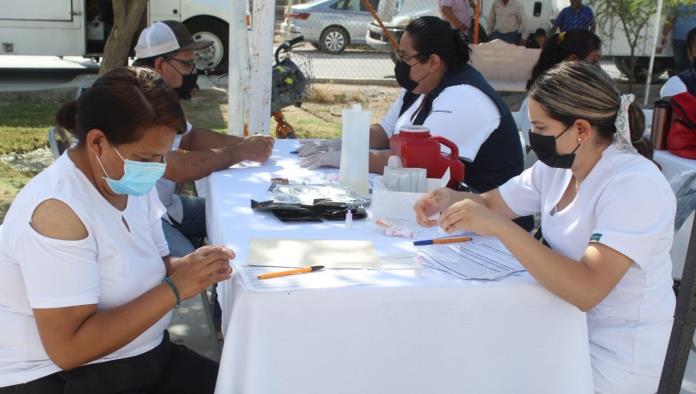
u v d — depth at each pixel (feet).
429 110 10.25
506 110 10.04
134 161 5.63
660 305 6.47
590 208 6.47
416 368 6.10
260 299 5.65
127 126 5.46
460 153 9.53
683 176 11.53
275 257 6.38
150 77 5.69
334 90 33.63
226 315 6.48
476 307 6.08
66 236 5.40
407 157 8.35
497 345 6.21
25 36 31.60
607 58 36.96
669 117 12.80
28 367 5.75
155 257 6.34
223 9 35.01
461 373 6.20
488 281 6.16
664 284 6.49
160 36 10.11
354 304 5.83
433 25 10.07
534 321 6.22
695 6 33.24
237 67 15.39
